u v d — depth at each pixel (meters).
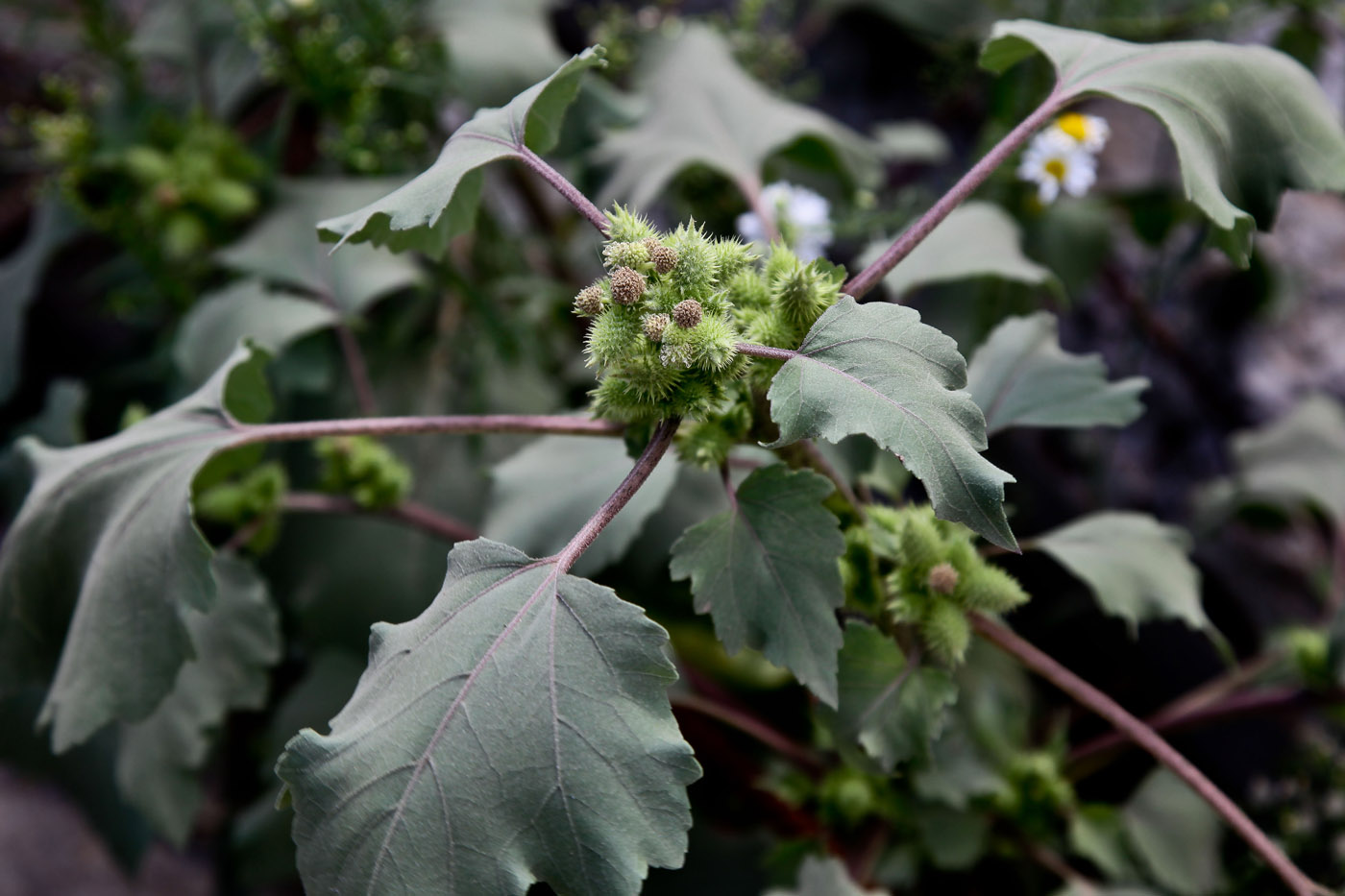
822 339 0.39
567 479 0.49
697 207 0.76
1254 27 0.89
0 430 0.91
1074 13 0.79
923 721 0.43
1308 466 0.68
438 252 0.47
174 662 0.45
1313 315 0.86
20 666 0.48
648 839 0.37
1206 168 0.44
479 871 0.38
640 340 0.40
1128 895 0.53
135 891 0.82
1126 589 0.49
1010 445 0.83
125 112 0.78
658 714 0.38
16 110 0.81
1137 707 0.76
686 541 0.42
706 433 0.43
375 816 0.38
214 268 0.77
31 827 0.85
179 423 0.47
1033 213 0.73
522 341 0.75
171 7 0.83
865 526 0.45
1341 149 0.46
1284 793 0.65
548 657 0.39
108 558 0.46
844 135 0.69
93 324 0.99
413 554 0.66
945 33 0.84
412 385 0.73
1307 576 0.79
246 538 0.54
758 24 0.99
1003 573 0.44
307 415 0.71
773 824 0.58
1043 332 0.50
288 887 0.74
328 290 0.62
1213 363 0.86
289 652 0.73
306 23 0.70
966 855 0.53
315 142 0.79
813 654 0.41
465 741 0.38
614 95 0.71
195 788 0.50
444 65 0.69
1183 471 0.84
